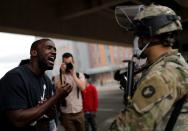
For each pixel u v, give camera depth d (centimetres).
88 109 795
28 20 1284
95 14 1747
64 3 1447
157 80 156
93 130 805
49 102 248
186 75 162
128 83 185
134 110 156
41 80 276
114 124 163
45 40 274
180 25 179
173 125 159
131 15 191
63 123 549
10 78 251
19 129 251
